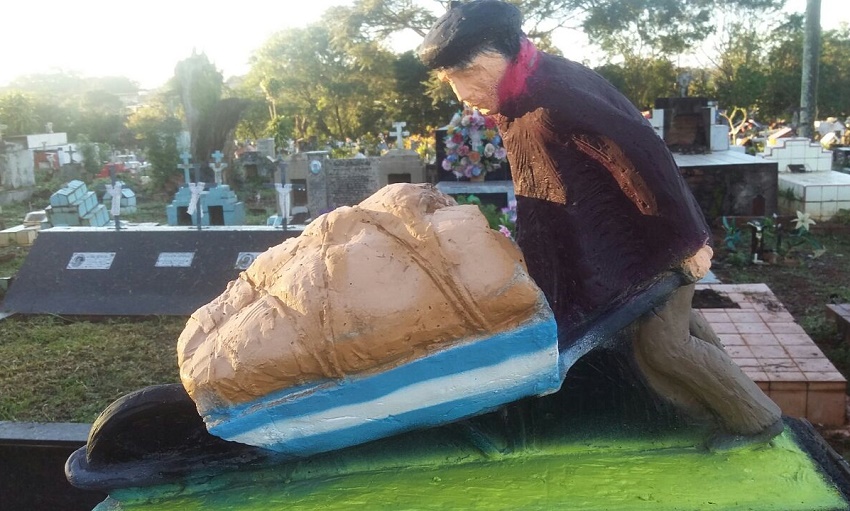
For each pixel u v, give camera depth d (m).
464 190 7.19
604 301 1.57
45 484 2.78
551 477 1.61
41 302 5.85
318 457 1.65
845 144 18.80
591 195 1.52
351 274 1.43
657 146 1.42
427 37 1.47
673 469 1.62
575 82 1.44
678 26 24.56
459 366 1.44
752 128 19.62
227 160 16.73
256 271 1.63
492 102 1.49
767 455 1.65
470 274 1.41
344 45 25.89
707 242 1.50
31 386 4.31
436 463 1.67
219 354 1.46
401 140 12.20
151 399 1.62
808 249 7.73
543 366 1.46
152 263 5.94
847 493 1.53
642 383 1.65
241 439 1.50
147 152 15.92
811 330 4.89
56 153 19.05
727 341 3.91
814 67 13.66
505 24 1.40
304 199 12.65
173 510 1.61
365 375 1.44
